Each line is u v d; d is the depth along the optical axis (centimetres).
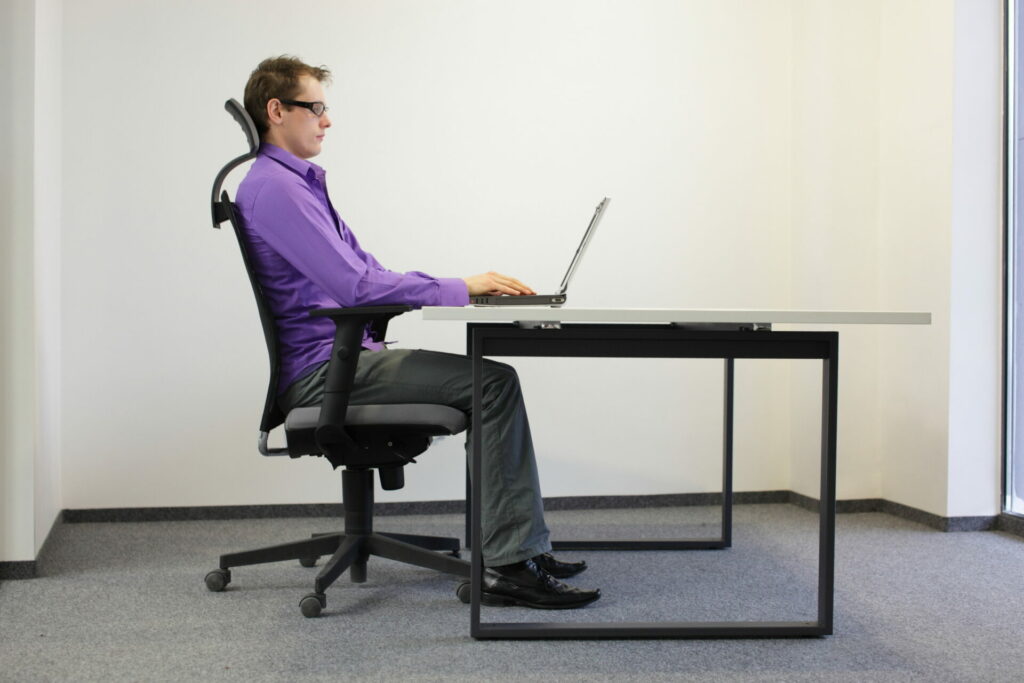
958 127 280
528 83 316
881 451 316
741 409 332
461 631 184
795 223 327
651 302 325
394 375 196
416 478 314
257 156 212
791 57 330
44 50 250
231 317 302
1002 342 286
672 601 205
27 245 229
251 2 301
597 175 321
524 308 162
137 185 297
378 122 309
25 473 227
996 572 234
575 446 323
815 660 168
